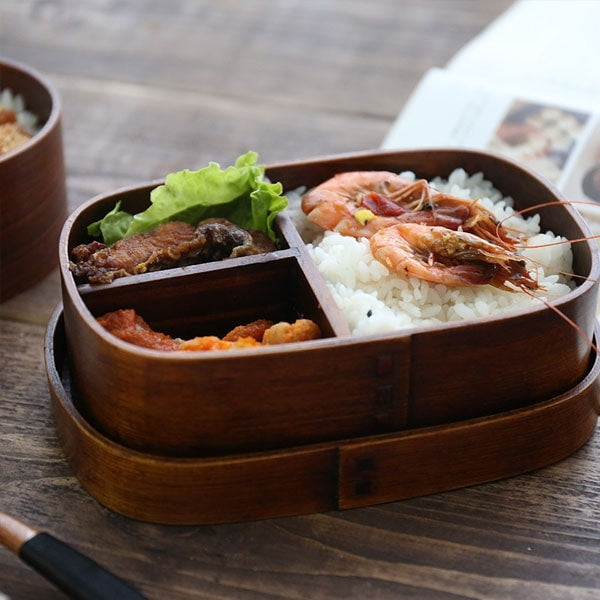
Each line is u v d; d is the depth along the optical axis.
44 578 0.65
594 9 0.97
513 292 0.71
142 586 0.65
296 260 0.69
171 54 0.97
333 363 0.64
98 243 0.70
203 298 0.69
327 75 0.95
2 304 0.78
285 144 0.89
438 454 0.67
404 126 0.86
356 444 0.66
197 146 0.88
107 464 0.66
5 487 0.69
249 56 0.97
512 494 0.68
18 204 0.76
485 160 0.76
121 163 0.87
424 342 0.65
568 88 0.89
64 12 1.01
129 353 0.64
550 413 0.68
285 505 0.67
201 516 0.66
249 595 0.65
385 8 1.02
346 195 0.74
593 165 0.83
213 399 0.64
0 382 0.73
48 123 0.77
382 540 0.67
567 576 0.66
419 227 0.71
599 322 0.72
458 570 0.66
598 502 0.68
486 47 0.93
